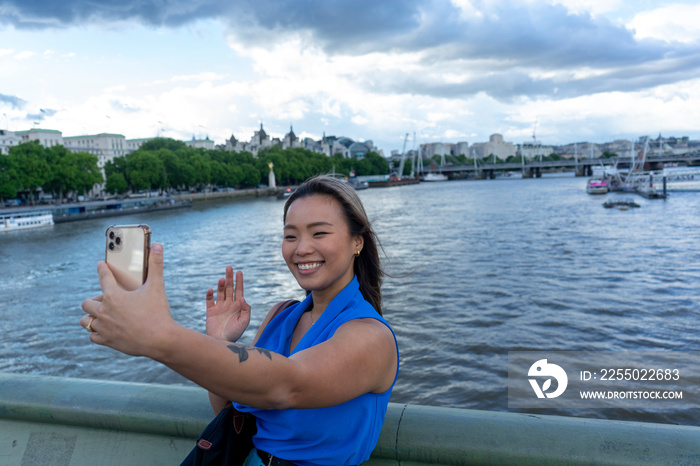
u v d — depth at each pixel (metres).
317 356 1.16
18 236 54.25
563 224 41.81
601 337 13.73
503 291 18.94
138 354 0.96
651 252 27.09
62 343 15.73
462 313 16.19
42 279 28.41
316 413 1.33
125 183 96.38
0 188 72.06
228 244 39.91
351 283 1.50
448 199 84.94
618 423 1.63
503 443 1.56
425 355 12.77
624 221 41.78
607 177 85.12
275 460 1.36
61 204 84.56
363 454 1.41
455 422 1.65
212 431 1.46
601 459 1.50
